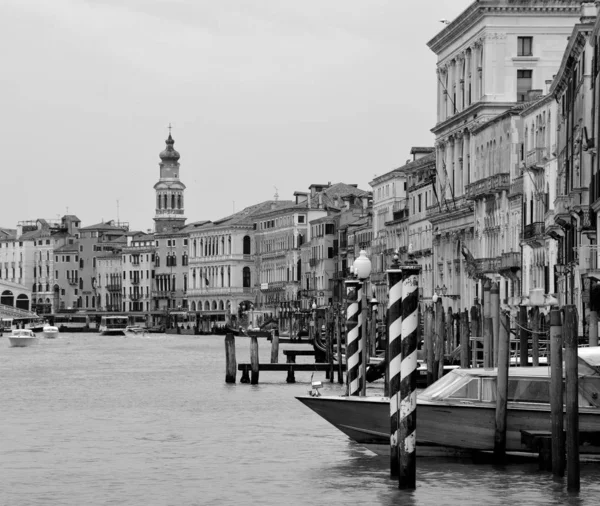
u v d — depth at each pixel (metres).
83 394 66.88
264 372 83.06
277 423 50.41
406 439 33.66
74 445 44.69
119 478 37.88
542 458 36.53
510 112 103.25
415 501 33.59
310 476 37.50
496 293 44.88
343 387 68.25
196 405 58.69
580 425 37.09
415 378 32.94
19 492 35.94
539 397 37.69
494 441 37.59
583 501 33.16
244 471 38.69
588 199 74.75
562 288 82.94
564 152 83.19
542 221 90.94
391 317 33.38
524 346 44.62
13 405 60.06
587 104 73.94
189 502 34.47
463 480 35.81
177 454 42.25
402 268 32.34
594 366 37.56
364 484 36.09
